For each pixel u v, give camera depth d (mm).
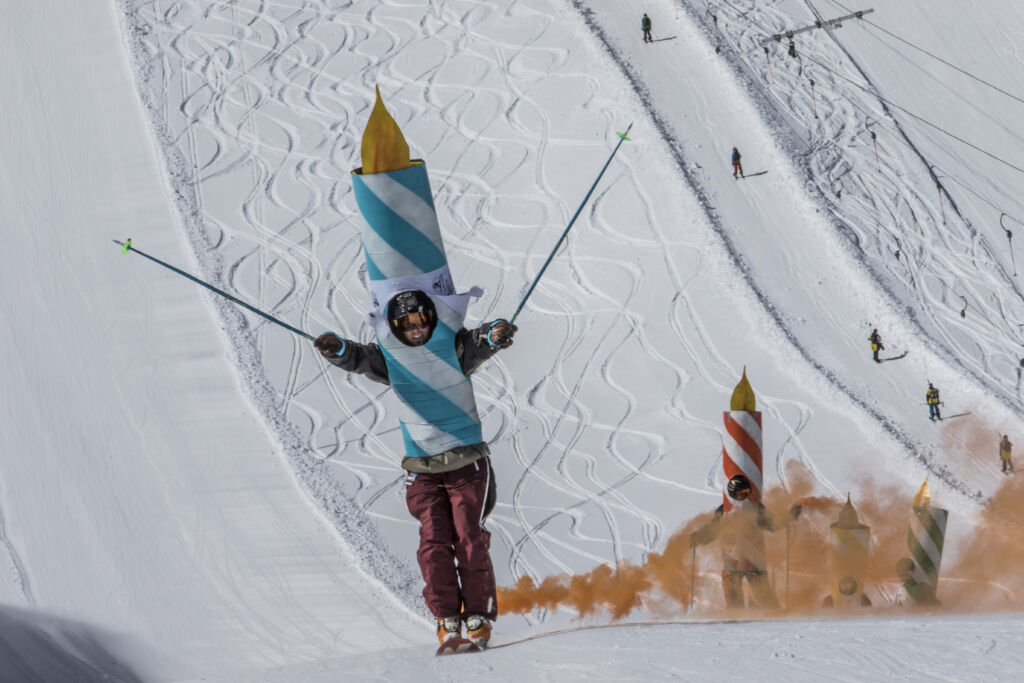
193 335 49938
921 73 77688
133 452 40594
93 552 33312
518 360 51375
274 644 28125
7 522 35094
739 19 81438
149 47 75250
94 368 46469
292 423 44312
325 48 77250
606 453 44188
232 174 64750
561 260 58938
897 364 52000
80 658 26016
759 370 50438
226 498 37625
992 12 84312
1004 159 70625
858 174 67312
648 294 56000
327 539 34844
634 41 77812
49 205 59688
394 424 45062
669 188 63594
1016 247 62375
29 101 69062
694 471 42375
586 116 70062
